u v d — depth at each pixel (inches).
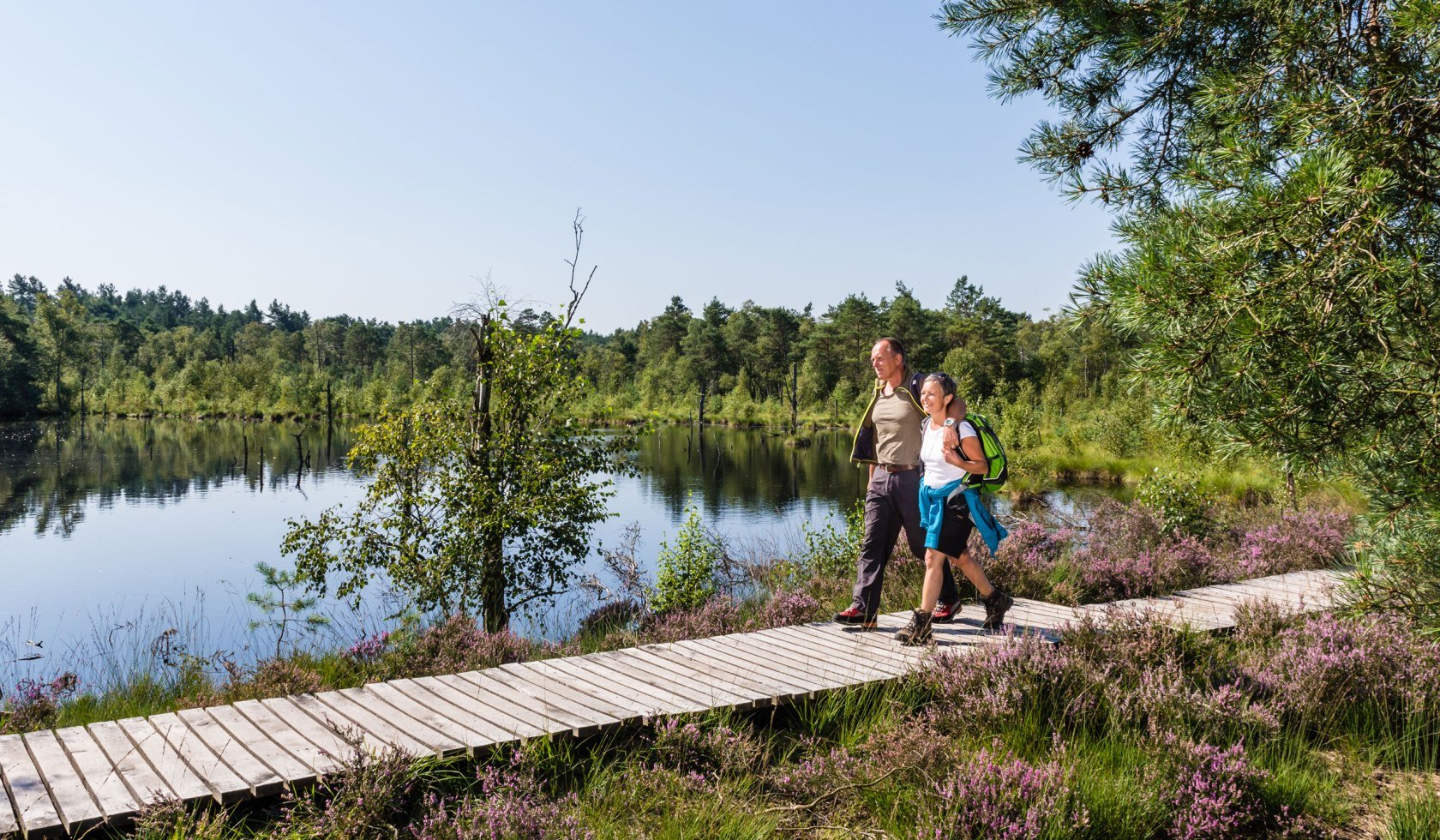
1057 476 1055.6
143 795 131.3
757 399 3447.3
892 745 156.6
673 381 3636.8
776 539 604.7
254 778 137.6
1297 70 126.5
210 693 245.8
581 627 354.3
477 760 152.9
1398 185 106.1
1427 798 140.4
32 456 1523.1
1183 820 136.3
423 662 256.1
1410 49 108.1
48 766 141.3
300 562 366.6
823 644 221.9
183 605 470.3
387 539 366.6
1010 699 172.6
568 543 372.5
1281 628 239.0
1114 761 156.6
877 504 229.0
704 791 147.3
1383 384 106.6
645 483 1066.7
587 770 158.9
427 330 4650.6
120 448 1722.4
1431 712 176.2
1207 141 148.8
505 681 193.0
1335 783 156.0
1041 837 129.0
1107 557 353.1
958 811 133.8
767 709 181.9
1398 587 122.1
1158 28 160.9
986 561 305.7
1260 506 578.9
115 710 237.6
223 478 1176.2
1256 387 104.6
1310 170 99.2
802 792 149.6
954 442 209.5
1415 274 99.3
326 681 244.1
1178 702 169.9
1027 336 3885.3
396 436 361.1
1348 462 112.3
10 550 666.2
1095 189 164.1
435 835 127.4
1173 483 462.0
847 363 3297.2
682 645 222.2
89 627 428.5
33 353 3233.3
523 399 366.6
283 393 3216.0
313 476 1210.6
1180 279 105.7
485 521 344.8
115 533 745.6
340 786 139.4
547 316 378.9
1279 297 101.4
